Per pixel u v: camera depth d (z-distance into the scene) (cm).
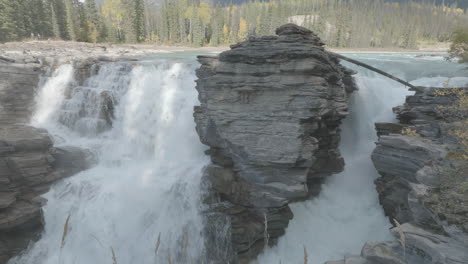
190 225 1383
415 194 913
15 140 1421
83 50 4053
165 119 1928
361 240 1344
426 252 737
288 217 1307
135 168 1694
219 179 1386
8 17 4897
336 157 1511
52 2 6147
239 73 1210
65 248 1380
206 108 1449
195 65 2164
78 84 2183
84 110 2020
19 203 1370
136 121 1977
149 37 8062
